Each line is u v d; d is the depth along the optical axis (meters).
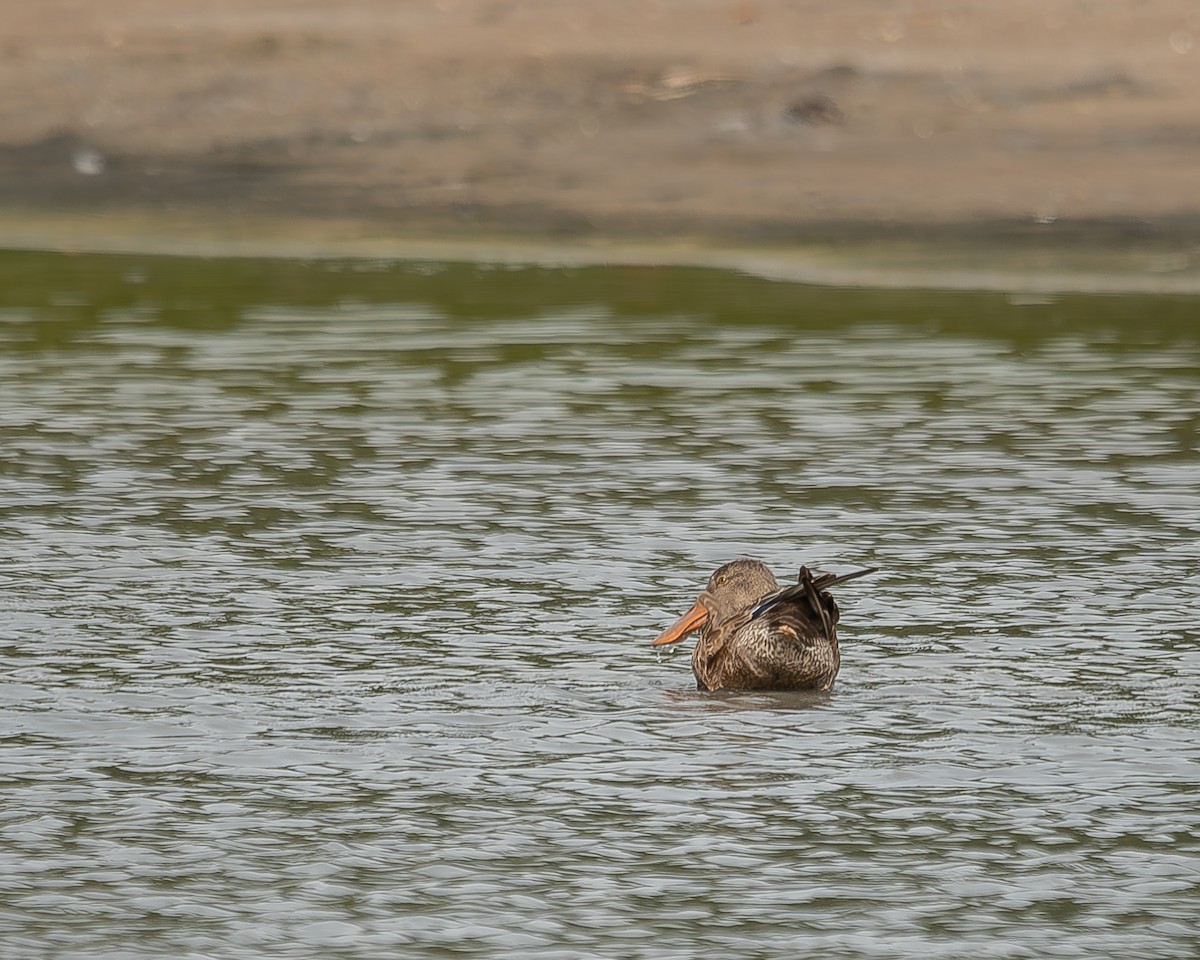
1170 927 24.53
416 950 23.84
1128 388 63.97
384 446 55.91
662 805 28.66
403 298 83.38
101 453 54.69
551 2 132.88
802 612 34.66
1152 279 84.75
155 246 96.88
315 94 117.56
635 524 46.81
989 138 106.44
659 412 60.72
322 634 37.56
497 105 115.06
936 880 26.02
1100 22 125.25
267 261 92.94
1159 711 32.97
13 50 123.94
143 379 66.00
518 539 45.31
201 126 113.69
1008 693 33.97
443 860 26.59
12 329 76.12
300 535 45.59
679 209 98.94
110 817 28.08
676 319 77.94
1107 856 26.78
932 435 57.19
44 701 33.28
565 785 29.44
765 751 30.97
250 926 24.53
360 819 28.06
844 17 128.25
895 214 95.75
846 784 29.52
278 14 132.62
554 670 35.38
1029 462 53.56
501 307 81.00
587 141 109.81
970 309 79.31
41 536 45.25
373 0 135.88
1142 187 97.62
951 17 127.00
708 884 25.86
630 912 24.97
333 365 68.75
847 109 111.56
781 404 61.78
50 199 105.12
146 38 126.81
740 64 118.56
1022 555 43.78
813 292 83.62
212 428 58.25
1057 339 72.88
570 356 70.38
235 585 41.12
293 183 106.12
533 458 54.38
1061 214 94.44
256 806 28.55
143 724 32.16
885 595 40.56
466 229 98.25
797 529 46.34
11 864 26.38
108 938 24.16
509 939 24.16
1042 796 29.00
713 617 34.84
